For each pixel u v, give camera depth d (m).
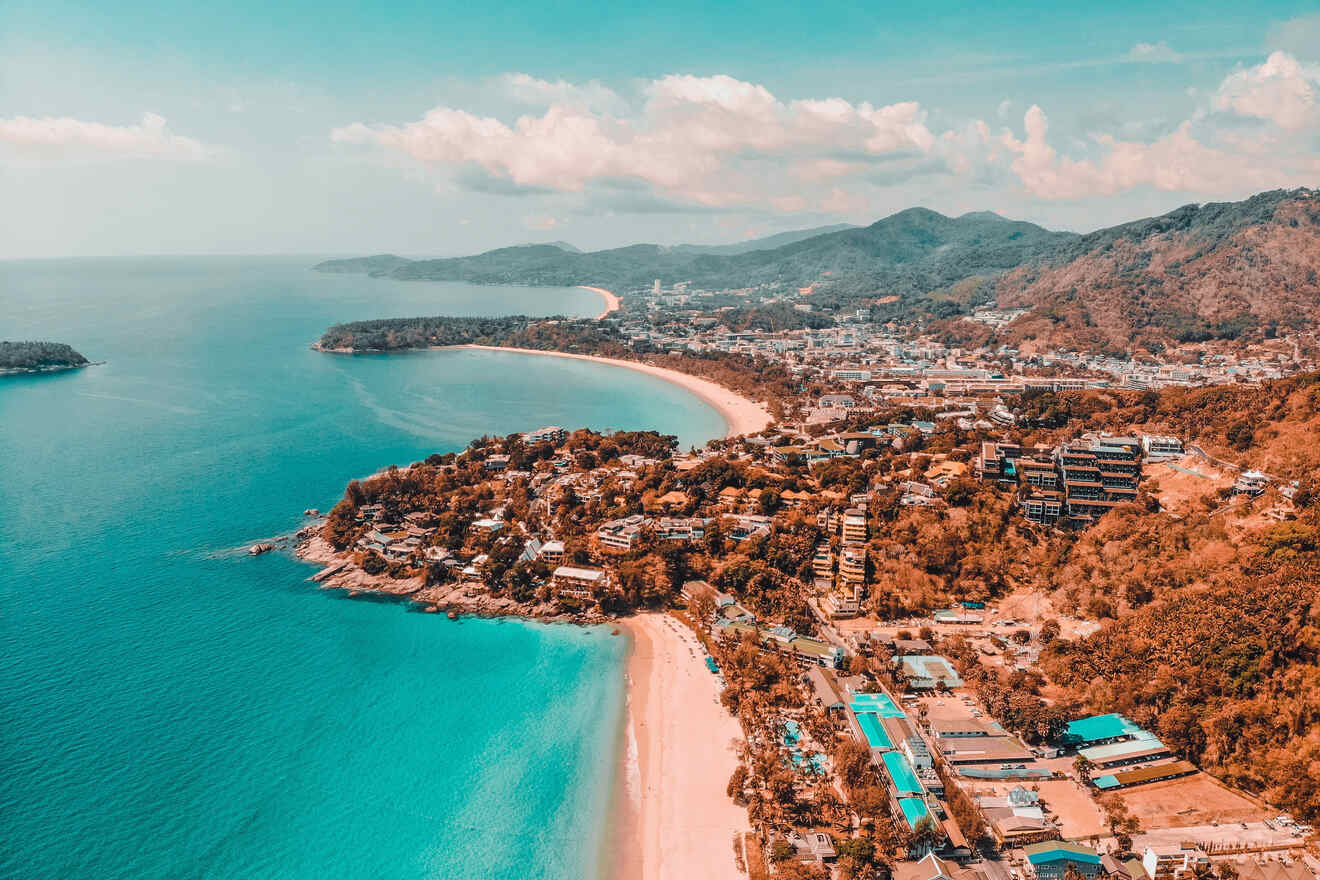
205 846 143.62
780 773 157.38
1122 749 164.00
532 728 183.75
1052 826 145.12
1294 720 156.25
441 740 178.38
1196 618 187.88
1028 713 169.62
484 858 144.88
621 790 163.50
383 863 143.00
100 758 165.12
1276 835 141.62
